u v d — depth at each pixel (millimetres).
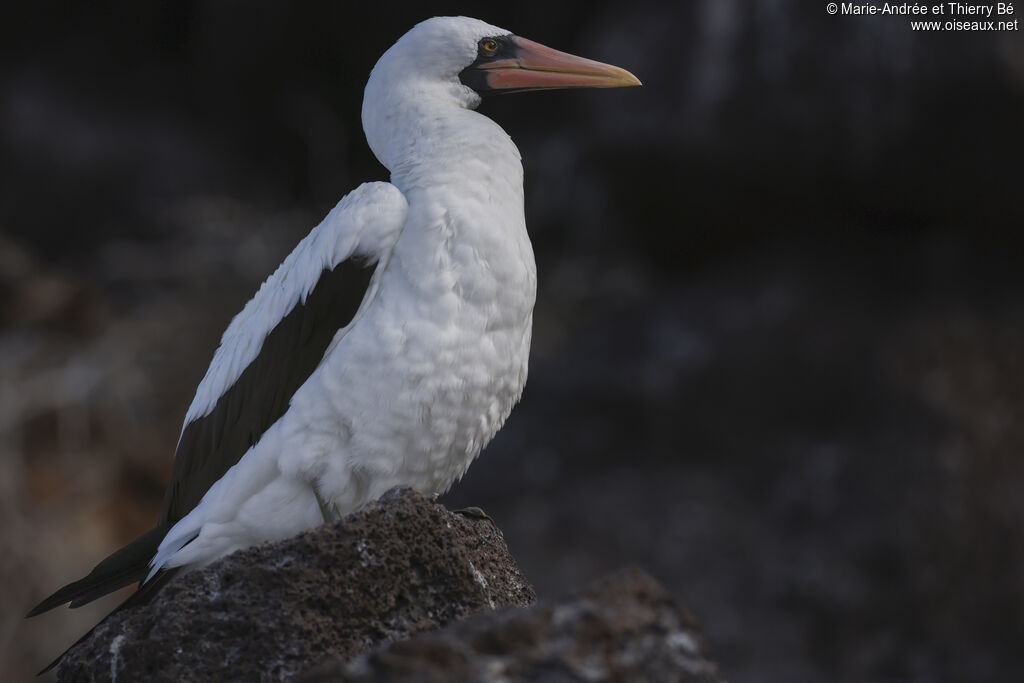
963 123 13992
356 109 22219
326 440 6203
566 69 7336
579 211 19688
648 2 16344
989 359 14352
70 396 17156
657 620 3781
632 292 17781
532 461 15141
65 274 19141
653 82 15734
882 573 13375
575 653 3674
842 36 14297
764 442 14586
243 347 6719
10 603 14812
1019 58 13570
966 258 14969
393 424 6191
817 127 14586
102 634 5066
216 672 4785
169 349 18844
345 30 21438
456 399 6266
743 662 13148
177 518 7035
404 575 5016
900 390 14266
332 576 4891
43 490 16266
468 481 15203
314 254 6465
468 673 3615
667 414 14984
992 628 13172
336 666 3650
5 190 20031
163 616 4859
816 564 13492
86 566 15445
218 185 21391
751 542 13875
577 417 15422
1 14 21297
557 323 18531
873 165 14547
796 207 15625
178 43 22359
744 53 14891
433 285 6230
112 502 16516
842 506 13828
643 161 15969
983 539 13477
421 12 21094
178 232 20625
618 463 14930
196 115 22141
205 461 6836
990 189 14305
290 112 22078
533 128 21969
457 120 6770
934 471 13719
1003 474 13797
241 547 6371
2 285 18344
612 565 13953
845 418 14422
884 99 14180
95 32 21891
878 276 15203
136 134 21109
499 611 3941
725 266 16219
